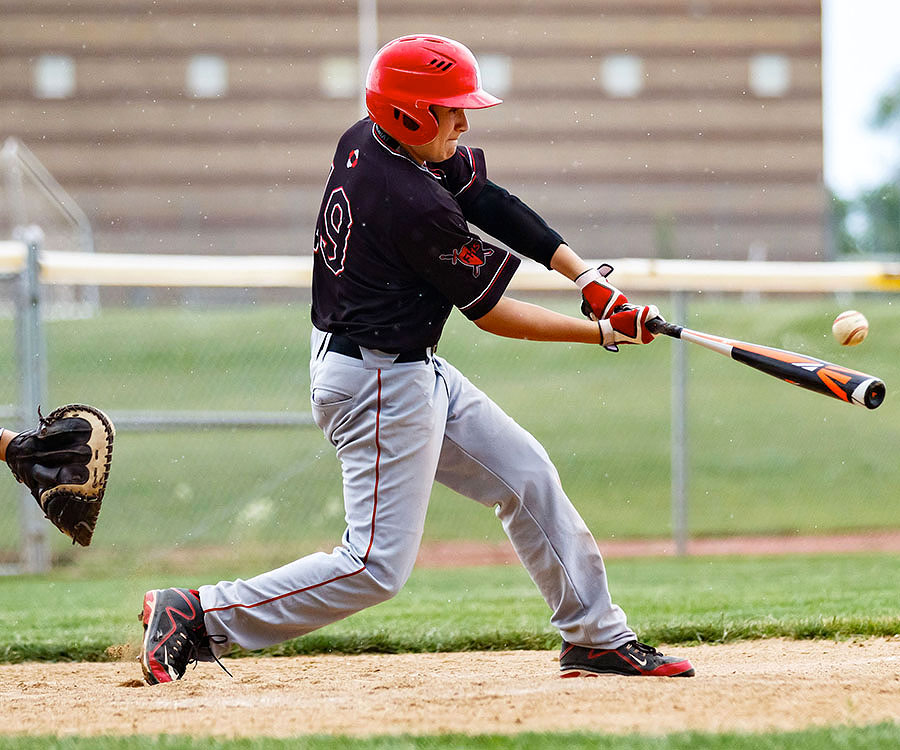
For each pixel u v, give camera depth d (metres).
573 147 90.81
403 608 19.56
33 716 10.89
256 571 26.89
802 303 59.72
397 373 11.43
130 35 90.00
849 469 41.81
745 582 23.22
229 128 90.31
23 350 27.19
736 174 91.94
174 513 34.00
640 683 11.80
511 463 12.20
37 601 21.20
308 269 27.72
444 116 11.38
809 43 92.75
